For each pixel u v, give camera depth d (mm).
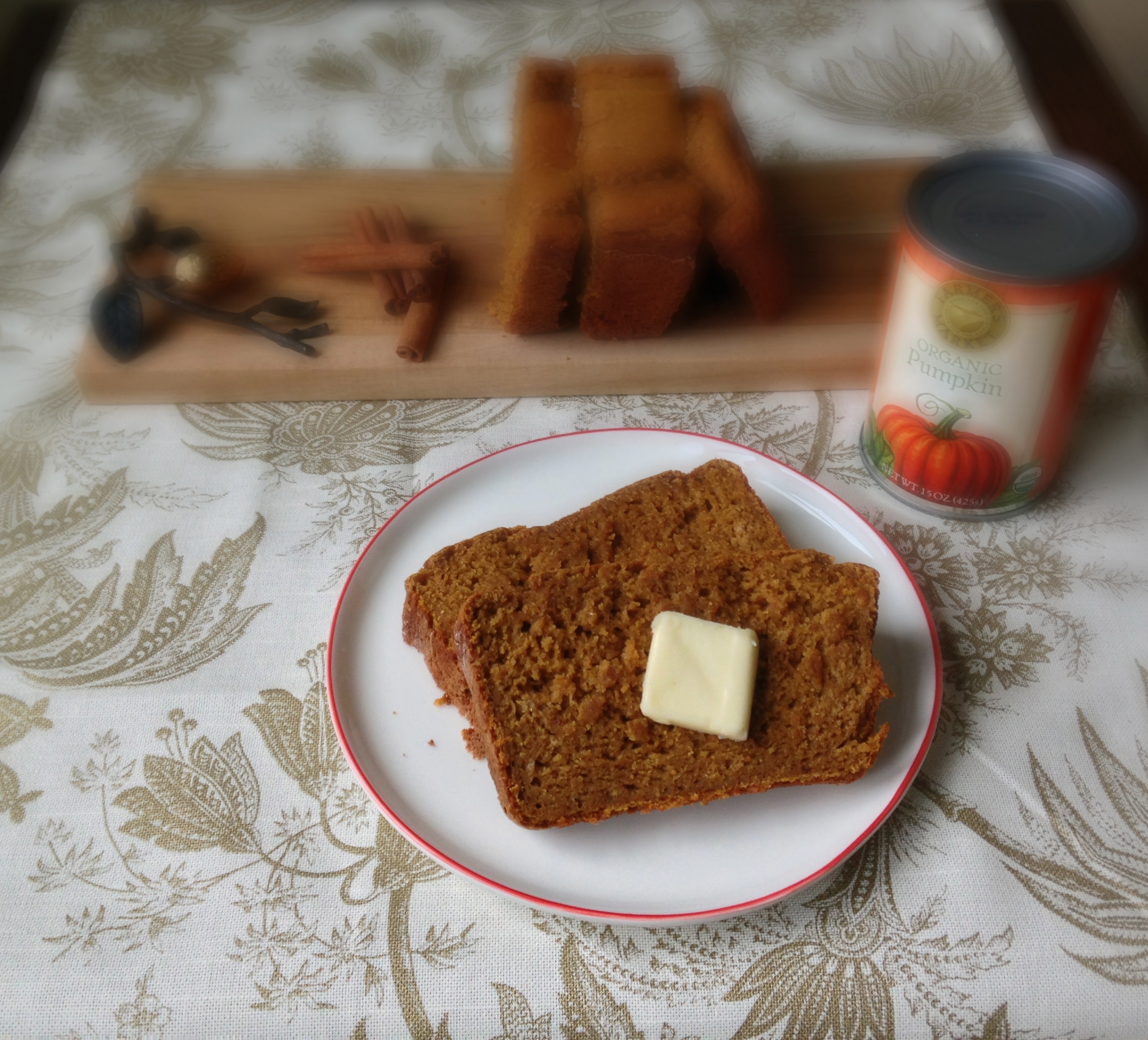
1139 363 508
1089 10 793
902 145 612
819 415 504
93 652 421
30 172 619
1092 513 459
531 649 368
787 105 639
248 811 375
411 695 393
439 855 344
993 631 422
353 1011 333
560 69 541
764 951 342
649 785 355
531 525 442
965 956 341
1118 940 344
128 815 375
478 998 335
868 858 361
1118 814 372
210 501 472
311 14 718
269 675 412
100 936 347
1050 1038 330
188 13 719
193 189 590
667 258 475
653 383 512
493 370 504
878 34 683
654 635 358
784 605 375
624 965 340
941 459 430
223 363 506
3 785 383
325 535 459
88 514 469
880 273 544
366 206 580
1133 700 401
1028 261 368
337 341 517
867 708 362
